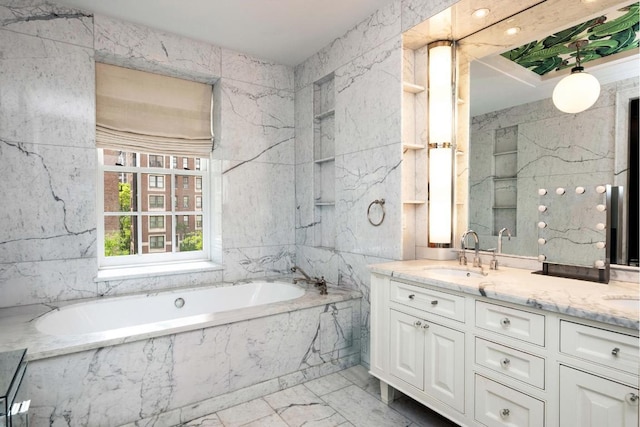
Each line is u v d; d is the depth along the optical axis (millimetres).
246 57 3146
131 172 2967
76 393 1656
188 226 3238
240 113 3131
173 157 3162
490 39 2188
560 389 1284
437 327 1754
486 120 2221
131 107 2781
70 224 2402
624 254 1606
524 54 2018
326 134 3154
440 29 2234
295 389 2275
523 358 1395
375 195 2516
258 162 3238
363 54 2594
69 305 2277
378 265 2162
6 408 1031
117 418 1750
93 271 2488
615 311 1147
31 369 1561
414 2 2197
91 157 2465
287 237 3408
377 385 2330
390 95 2389
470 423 1589
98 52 2492
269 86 3285
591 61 1741
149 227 3057
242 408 2053
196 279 2932
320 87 3215
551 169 1877
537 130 1949
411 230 2500
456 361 1656
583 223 1722
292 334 2322
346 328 2588
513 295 1392
